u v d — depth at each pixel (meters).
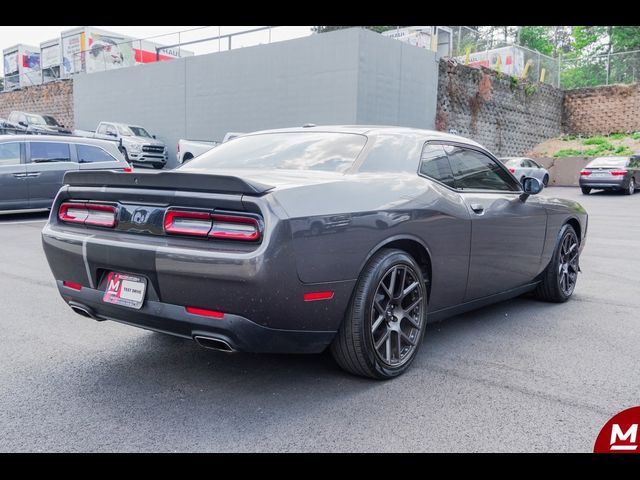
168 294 2.97
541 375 3.52
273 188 2.89
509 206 4.41
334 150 3.68
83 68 33.59
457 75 24.78
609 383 3.40
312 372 3.53
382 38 20.78
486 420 2.90
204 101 24.86
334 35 20.47
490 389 3.29
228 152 4.09
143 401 3.11
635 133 30.31
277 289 2.79
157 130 26.86
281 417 2.92
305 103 21.55
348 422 2.87
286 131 4.23
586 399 3.17
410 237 3.43
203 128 25.08
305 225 2.87
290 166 3.61
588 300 5.50
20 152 11.27
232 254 2.78
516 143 29.31
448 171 4.02
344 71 20.34
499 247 4.30
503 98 28.00
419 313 3.58
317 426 2.83
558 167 26.55
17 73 40.81
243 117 23.52
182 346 4.02
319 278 2.94
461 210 3.86
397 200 3.39
